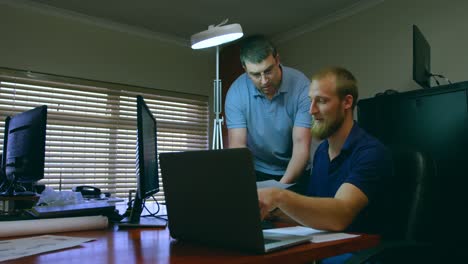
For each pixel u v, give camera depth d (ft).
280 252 2.33
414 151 3.95
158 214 4.94
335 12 10.90
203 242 2.65
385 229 3.81
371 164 3.66
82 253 2.37
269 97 6.61
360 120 7.60
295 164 6.17
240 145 6.84
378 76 9.84
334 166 4.18
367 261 2.84
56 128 10.68
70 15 10.89
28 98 10.37
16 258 2.21
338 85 4.07
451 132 6.39
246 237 2.34
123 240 2.87
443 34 8.55
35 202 6.19
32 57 10.30
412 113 6.88
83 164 11.02
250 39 6.20
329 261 3.37
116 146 11.66
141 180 3.51
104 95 11.56
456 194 6.25
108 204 4.42
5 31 9.96
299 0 10.23
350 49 10.59
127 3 10.36
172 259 2.20
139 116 3.51
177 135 12.90
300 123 6.34
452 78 8.31
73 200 4.95
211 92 13.73
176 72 12.96
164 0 10.20
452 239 6.16
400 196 3.83
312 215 3.02
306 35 11.96
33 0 10.19
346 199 3.32
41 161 5.97
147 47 12.41
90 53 11.25
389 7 9.70
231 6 10.59
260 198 2.89
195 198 2.64
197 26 11.98
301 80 6.68
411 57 9.13
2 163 7.62
